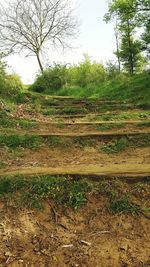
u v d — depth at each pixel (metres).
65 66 26.06
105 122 8.21
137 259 3.26
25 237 3.54
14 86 13.02
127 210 3.94
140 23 21.22
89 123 8.23
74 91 22.23
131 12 20.95
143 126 7.68
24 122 8.07
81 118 9.67
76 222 3.81
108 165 5.03
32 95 13.76
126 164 5.02
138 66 27.66
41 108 11.84
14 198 4.11
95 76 25.88
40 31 29.55
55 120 9.40
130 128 7.57
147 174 4.44
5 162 5.36
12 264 3.17
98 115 9.86
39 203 4.02
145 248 3.41
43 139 6.58
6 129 7.18
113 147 6.29
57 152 6.18
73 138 6.65
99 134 6.70
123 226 3.74
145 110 10.62
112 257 3.30
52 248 3.40
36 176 4.48
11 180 4.36
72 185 4.29
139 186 4.29
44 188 4.21
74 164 5.31
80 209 3.98
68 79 25.33
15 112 9.34
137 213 3.90
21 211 3.92
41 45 29.66
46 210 3.96
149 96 13.41
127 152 6.03
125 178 4.40
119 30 26.34
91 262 3.23
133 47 27.11
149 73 17.14
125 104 12.06
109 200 4.07
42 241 3.49
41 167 5.06
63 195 4.13
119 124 7.88
